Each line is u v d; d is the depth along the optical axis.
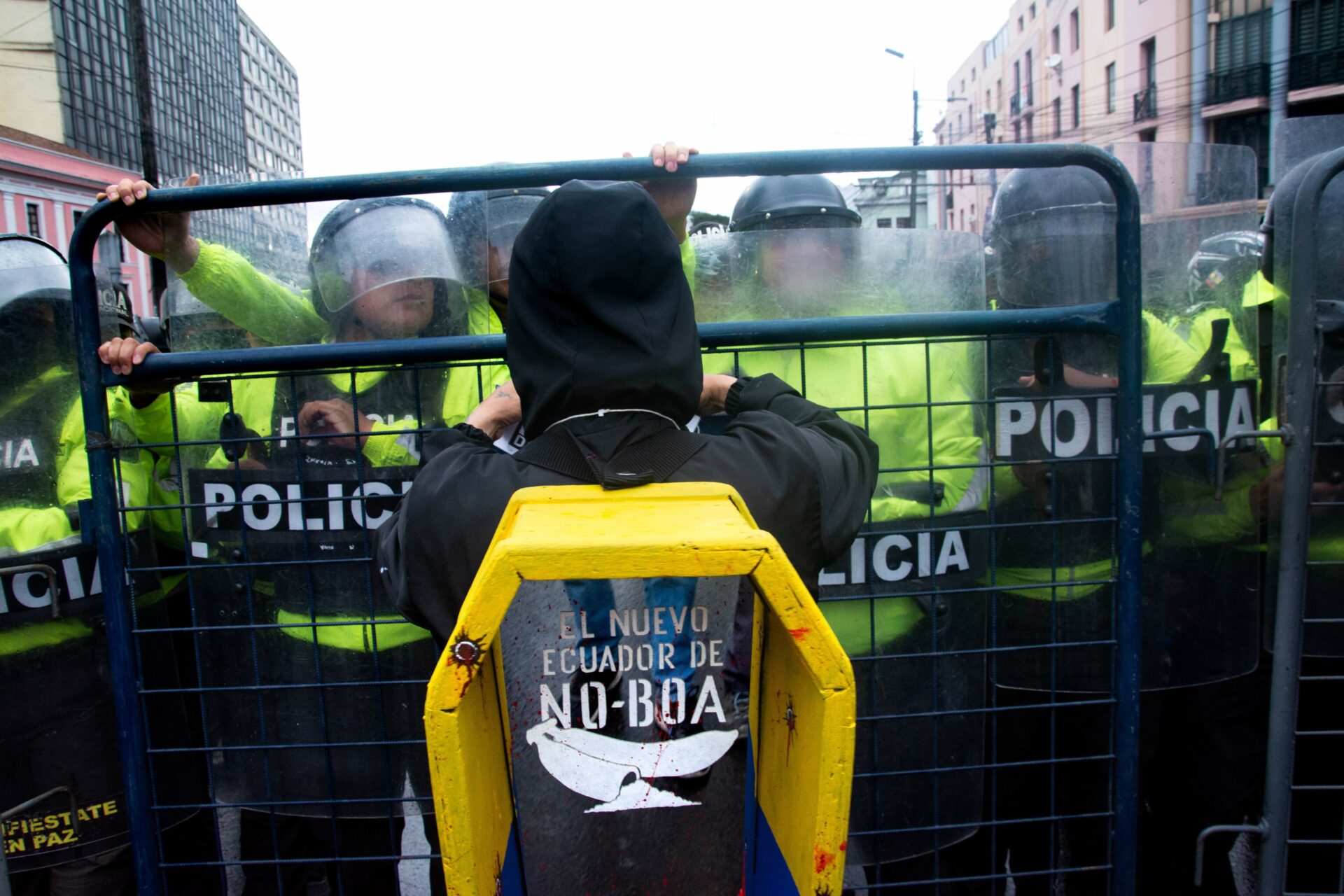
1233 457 1.96
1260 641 2.19
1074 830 2.19
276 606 1.76
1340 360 1.96
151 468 2.05
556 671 1.10
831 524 1.23
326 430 1.72
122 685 1.66
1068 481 1.85
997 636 1.97
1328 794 2.31
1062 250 1.97
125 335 2.19
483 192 1.95
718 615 1.10
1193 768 2.21
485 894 1.03
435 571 1.14
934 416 1.86
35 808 1.82
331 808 1.76
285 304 1.97
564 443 1.16
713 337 1.61
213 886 2.10
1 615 1.76
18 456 1.83
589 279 1.13
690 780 1.13
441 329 1.85
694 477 1.15
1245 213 2.02
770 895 1.21
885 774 1.71
